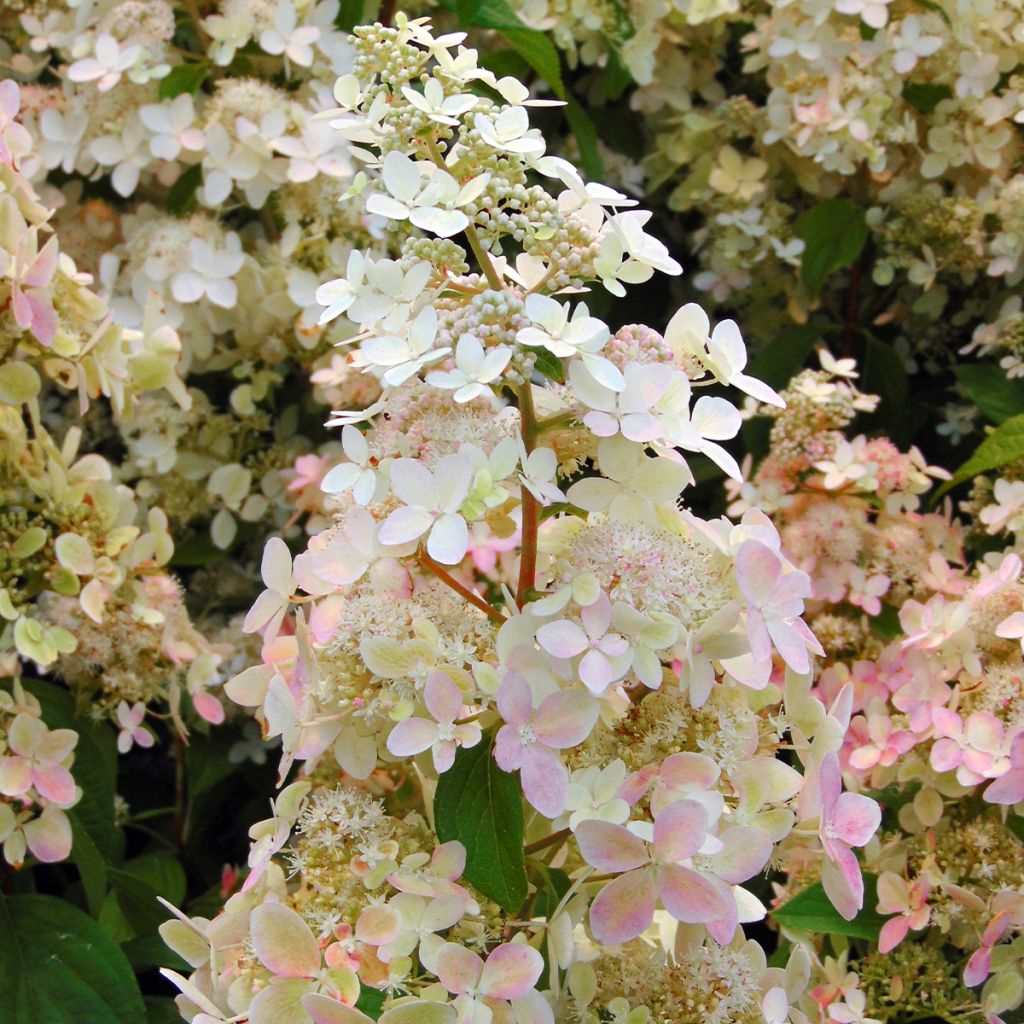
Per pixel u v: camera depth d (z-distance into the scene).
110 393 0.92
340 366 1.01
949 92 1.07
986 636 0.88
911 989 0.86
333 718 0.77
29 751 0.88
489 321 0.73
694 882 0.72
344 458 1.03
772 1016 0.75
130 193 1.03
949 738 0.85
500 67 1.11
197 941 0.79
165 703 1.07
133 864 1.01
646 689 0.79
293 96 1.06
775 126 1.11
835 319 1.22
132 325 1.01
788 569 0.76
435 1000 0.73
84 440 1.18
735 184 1.16
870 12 1.04
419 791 0.83
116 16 1.03
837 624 0.95
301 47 1.03
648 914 0.72
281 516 1.09
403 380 0.72
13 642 0.92
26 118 1.05
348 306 0.75
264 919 0.74
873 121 1.05
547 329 0.73
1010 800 0.83
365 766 0.77
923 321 1.17
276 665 0.80
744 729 0.77
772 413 0.99
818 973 0.87
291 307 1.03
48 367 0.92
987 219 1.09
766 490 0.98
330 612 0.78
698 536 0.77
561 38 1.16
